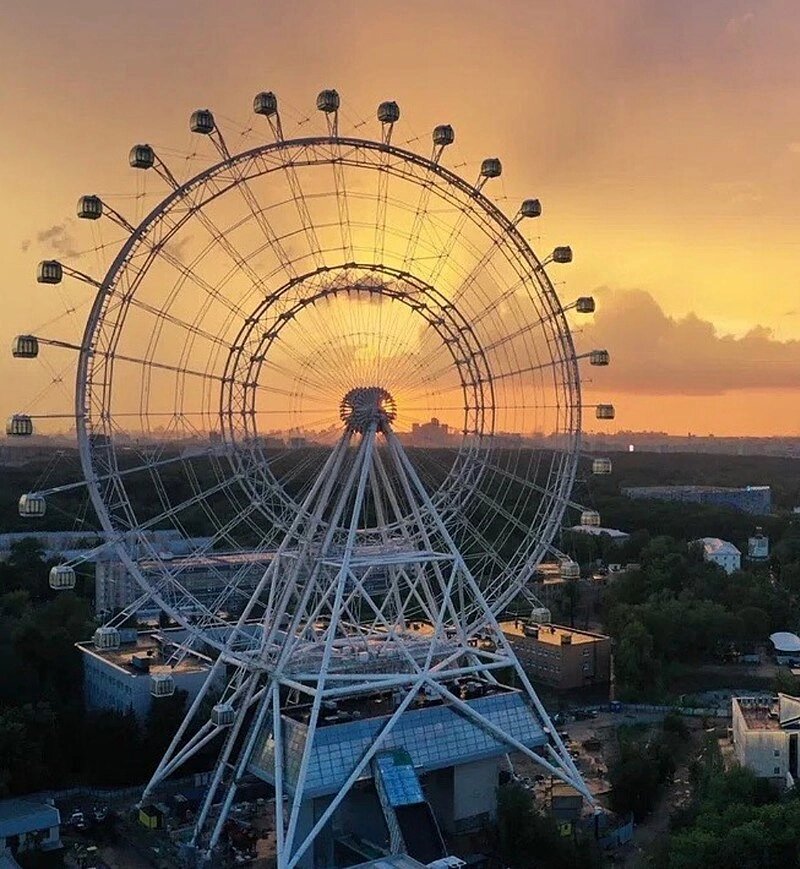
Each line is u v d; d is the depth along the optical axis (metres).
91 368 91.88
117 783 120.06
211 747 125.38
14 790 116.75
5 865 92.25
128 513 94.88
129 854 102.25
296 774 98.44
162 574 104.81
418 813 96.38
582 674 169.38
